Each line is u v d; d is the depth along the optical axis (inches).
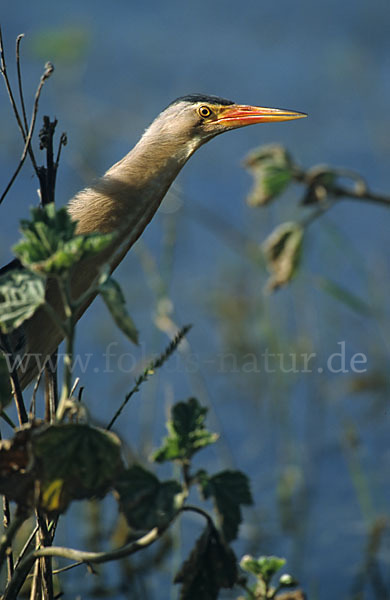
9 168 613.6
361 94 740.0
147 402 424.8
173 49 812.0
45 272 138.7
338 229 569.3
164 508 145.7
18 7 839.1
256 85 759.7
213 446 406.0
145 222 245.4
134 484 146.4
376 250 541.6
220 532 153.7
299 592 234.1
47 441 139.4
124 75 757.3
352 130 688.4
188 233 556.7
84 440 140.4
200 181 626.5
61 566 332.2
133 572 333.1
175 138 256.8
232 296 503.2
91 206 237.1
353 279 518.0
